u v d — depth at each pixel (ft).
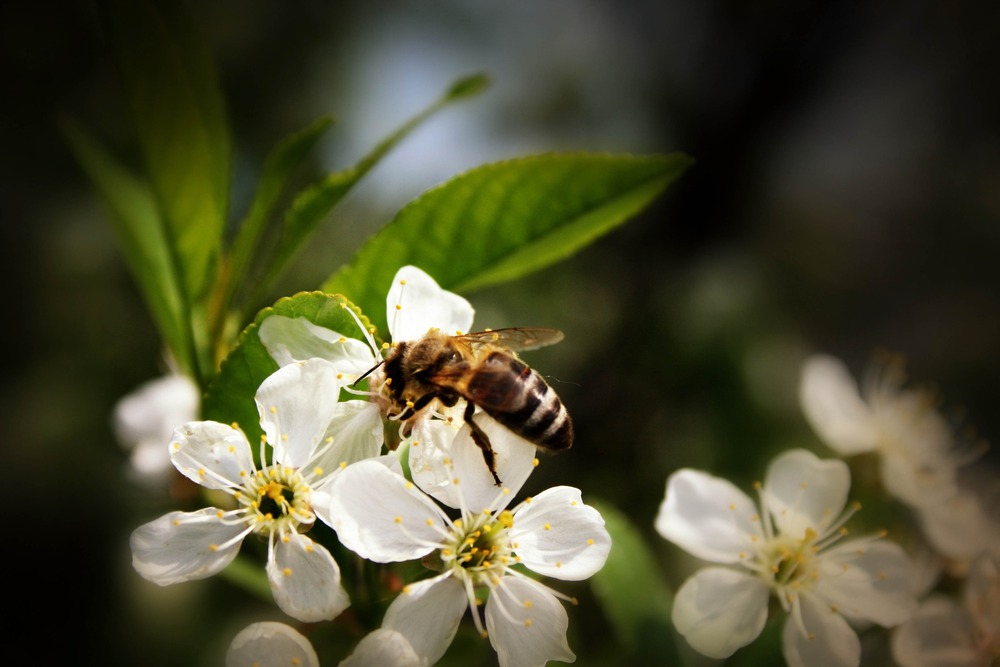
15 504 0.80
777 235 1.15
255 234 0.62
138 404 0.69
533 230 0.61
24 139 0.89
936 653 0.63
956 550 0.65
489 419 0.61
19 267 0.86
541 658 0.59
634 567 0.64
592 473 0.77
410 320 0.61
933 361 1.13
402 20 1.01
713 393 0.79
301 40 0.95
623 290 0.85
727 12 1.09
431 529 0.58
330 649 0.59
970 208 1.27
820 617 0.62
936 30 1.28
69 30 0.91
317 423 0.59
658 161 0.61
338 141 0.93
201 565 0.58
